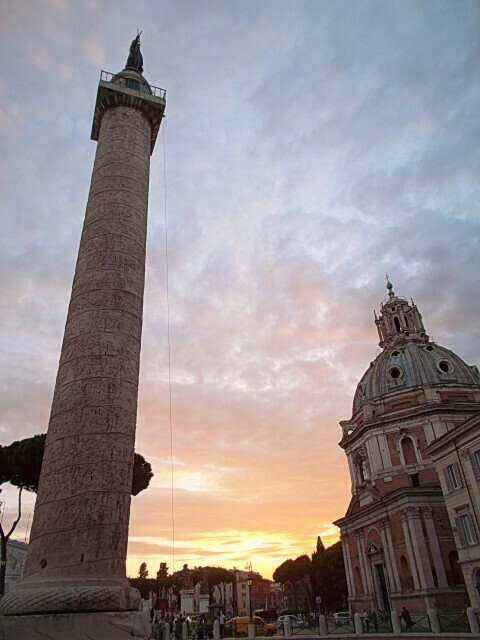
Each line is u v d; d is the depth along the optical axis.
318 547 84.56
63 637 11.08
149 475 30.97
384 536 46.28
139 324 16.86
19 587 12.23
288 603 104.31
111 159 19.69
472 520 35.22
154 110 22.28
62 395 14.59
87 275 16.70
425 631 29.25
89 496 12.98
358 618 31.95
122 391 14.91
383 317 66.38
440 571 40.56
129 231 18.03
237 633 37.00
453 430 36.78
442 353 58.69
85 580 11.91
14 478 27.83
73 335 15.62
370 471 52.28
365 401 54.91
